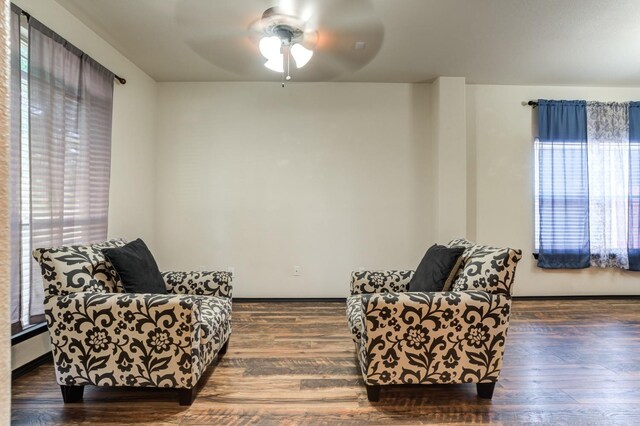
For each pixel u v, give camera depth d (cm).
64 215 262
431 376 197
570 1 254
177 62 360
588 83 419
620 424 183
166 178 416
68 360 192
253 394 209
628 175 423
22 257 227
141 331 190
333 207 420
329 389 215
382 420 185
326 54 338
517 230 430
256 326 328
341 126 419
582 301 418
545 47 326
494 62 359
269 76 396
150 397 204
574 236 420
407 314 194
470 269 209
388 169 420
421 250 421
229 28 291
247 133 418
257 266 420
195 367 196
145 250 247
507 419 186
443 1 252
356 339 214
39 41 237
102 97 304
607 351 274
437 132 402
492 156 428
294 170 420
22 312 228
